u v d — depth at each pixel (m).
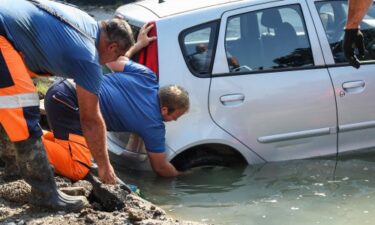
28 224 5.61
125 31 5.79
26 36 5.53
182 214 6.52
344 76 7.98
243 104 7.64
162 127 7.29
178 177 7.54
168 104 7.21
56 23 5.53
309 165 7.85
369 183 7.33
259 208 6.68
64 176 6.73
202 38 7.60
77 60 5.50
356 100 8.02
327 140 8.02
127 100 7.23
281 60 7.84
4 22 5.47
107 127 7.25
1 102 5.53
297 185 7.33
